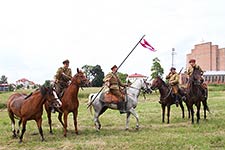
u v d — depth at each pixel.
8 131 16.44
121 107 15.60
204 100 18.33
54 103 13.32
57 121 19.69
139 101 35.72
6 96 39.16
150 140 13.04
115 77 15.68
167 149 11.65
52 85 14.24
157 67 61.09
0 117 24.27
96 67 65.69
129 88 16.05
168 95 17.89
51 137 14.48
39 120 13.62
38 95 13.36
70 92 14.48
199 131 15.03
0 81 99.31
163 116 18.39
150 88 17.00
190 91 16.92
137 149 11.81
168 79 18.61
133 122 18.67
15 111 13.89
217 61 99.50
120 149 11.97
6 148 12.79
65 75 14.84
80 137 14.29
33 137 14.65
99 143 12.87
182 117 19.61
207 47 101.56
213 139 12.70
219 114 21.00
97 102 15.70
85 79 14.52
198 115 17.36
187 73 17.61
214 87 60.19
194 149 11.52
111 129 16.44
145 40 16.73
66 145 12.71
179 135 13.97
